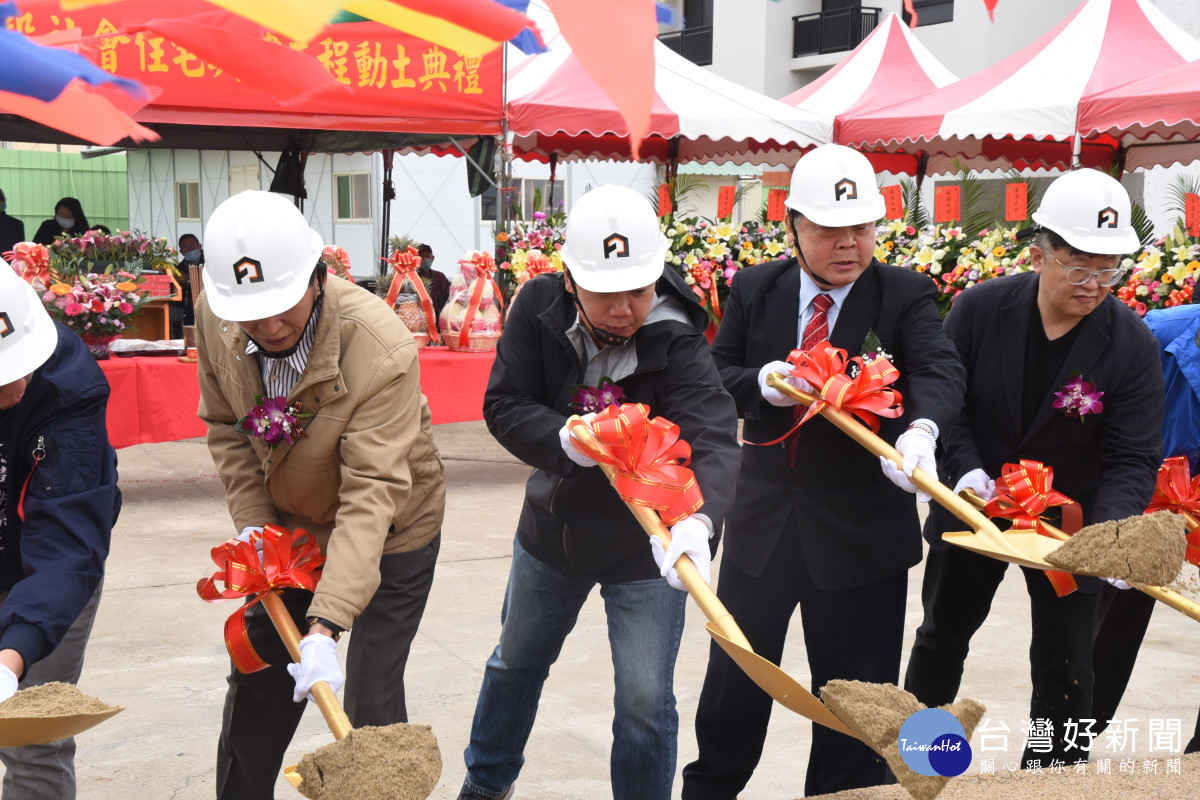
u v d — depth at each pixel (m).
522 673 2.47
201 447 8.08
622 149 11.55
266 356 2.11
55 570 1.88
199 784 2.86
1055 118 7.87
